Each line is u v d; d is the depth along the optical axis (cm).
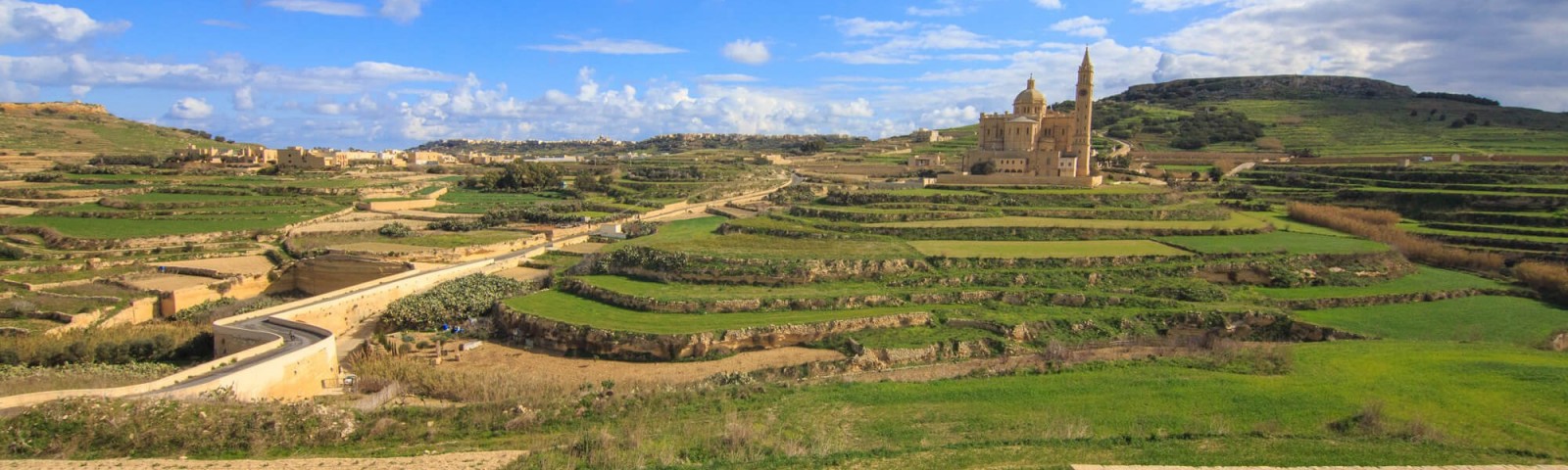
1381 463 3412
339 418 4253
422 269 9556
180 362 6756
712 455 3738
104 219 13012
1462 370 5141
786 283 8325
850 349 6581
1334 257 9138
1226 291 8238
